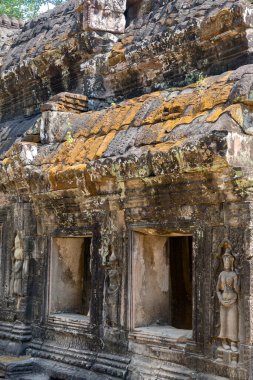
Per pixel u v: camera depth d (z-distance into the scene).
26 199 9.35
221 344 6.15
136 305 7.27
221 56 7.96
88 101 9.62
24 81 11.73
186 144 6.20
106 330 7.56
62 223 8.49
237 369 5.89
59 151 8.62
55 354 8.23
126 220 7.37
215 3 8.16
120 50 9.48
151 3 9.98
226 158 5.90
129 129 7.66
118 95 9.66
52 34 11.42
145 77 9.09
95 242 7.86
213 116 6.38
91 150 7.93
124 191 7.27
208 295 6.33
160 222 6.94
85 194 7.77
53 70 10.98
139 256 7.35
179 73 8.55
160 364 6.75
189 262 8.22
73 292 8.93
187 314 8.07
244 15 7.48
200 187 6.38
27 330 9.07
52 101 9.32
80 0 10.14
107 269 7.65
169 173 6.52
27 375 8.09
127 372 7.04
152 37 8.84
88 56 10.16
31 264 9.25
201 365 6.29
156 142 6.96
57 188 8.16
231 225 6.17
